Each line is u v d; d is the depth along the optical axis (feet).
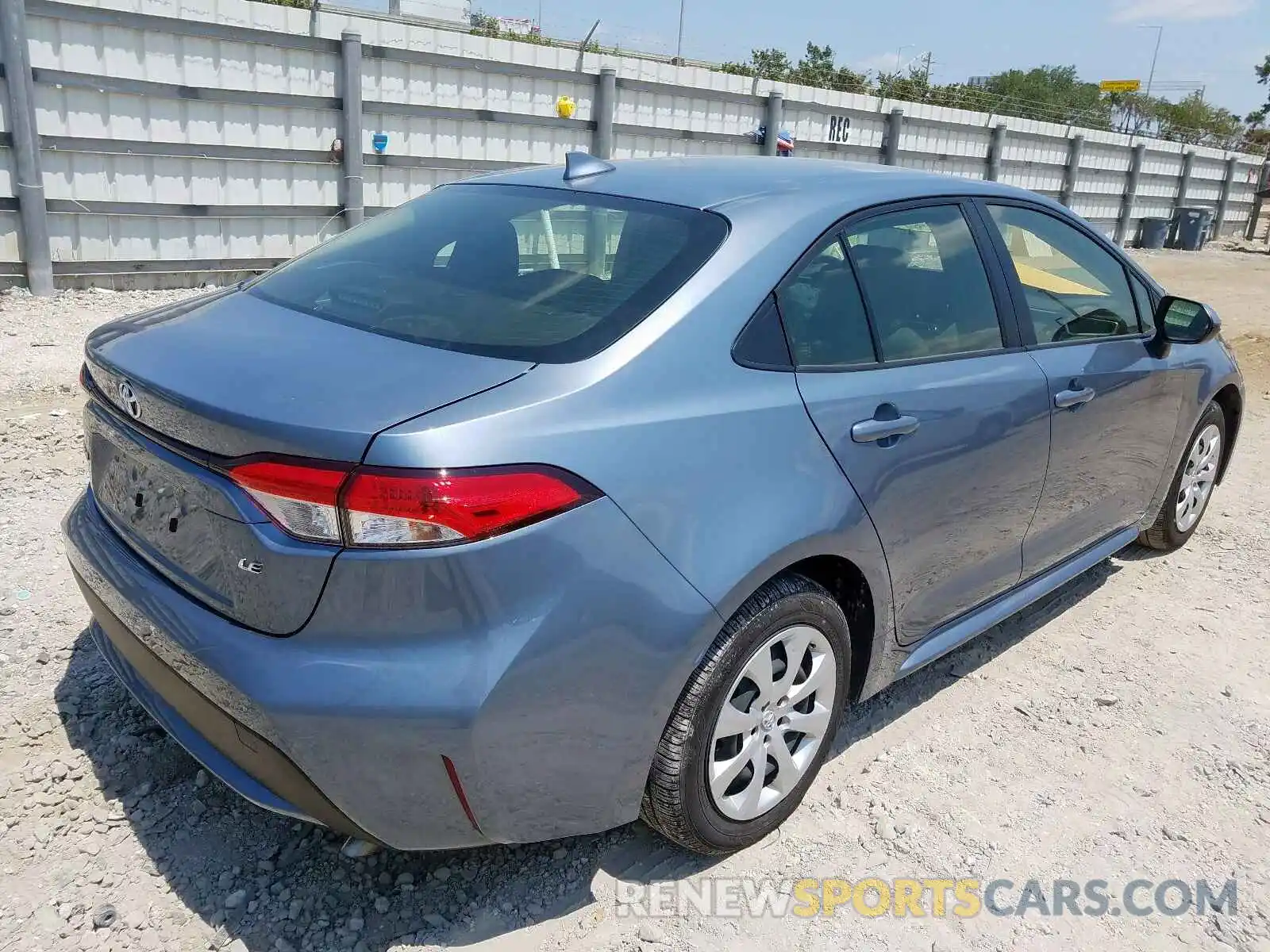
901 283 9.48
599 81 41.11
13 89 27.04
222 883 7.89
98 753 9.20
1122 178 76.43
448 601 6.28
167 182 30.96
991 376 9.98
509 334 7.47
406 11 42.86
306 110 33.27
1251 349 31.60
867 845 8.76
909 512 9.00
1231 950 7.82
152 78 29.71
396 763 6.44
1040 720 10.82
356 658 6.34
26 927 7.32
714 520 7.29
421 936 7.53
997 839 8.92
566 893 8.04
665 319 7.59
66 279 29.84
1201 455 14.97
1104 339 12.03
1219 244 85.10
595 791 7.20
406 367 7.02
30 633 10.98
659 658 7.04
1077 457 11.37
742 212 8.62
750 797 8.28
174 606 7.10
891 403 8.80
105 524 8.41
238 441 6.51
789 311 8.34
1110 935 7.92
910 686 11.42
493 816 6.82
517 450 6.46
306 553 6.28
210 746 7.49
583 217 8.93
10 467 15.51
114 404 7.88
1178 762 10.15
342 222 35.17
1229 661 12.25
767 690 8.09
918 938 7.80
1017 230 11.18
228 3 30.48
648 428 7.07
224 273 33.24
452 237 9.27
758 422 7.70
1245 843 9.02
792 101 50.37
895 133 57.21
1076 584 14.33
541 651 6.52
